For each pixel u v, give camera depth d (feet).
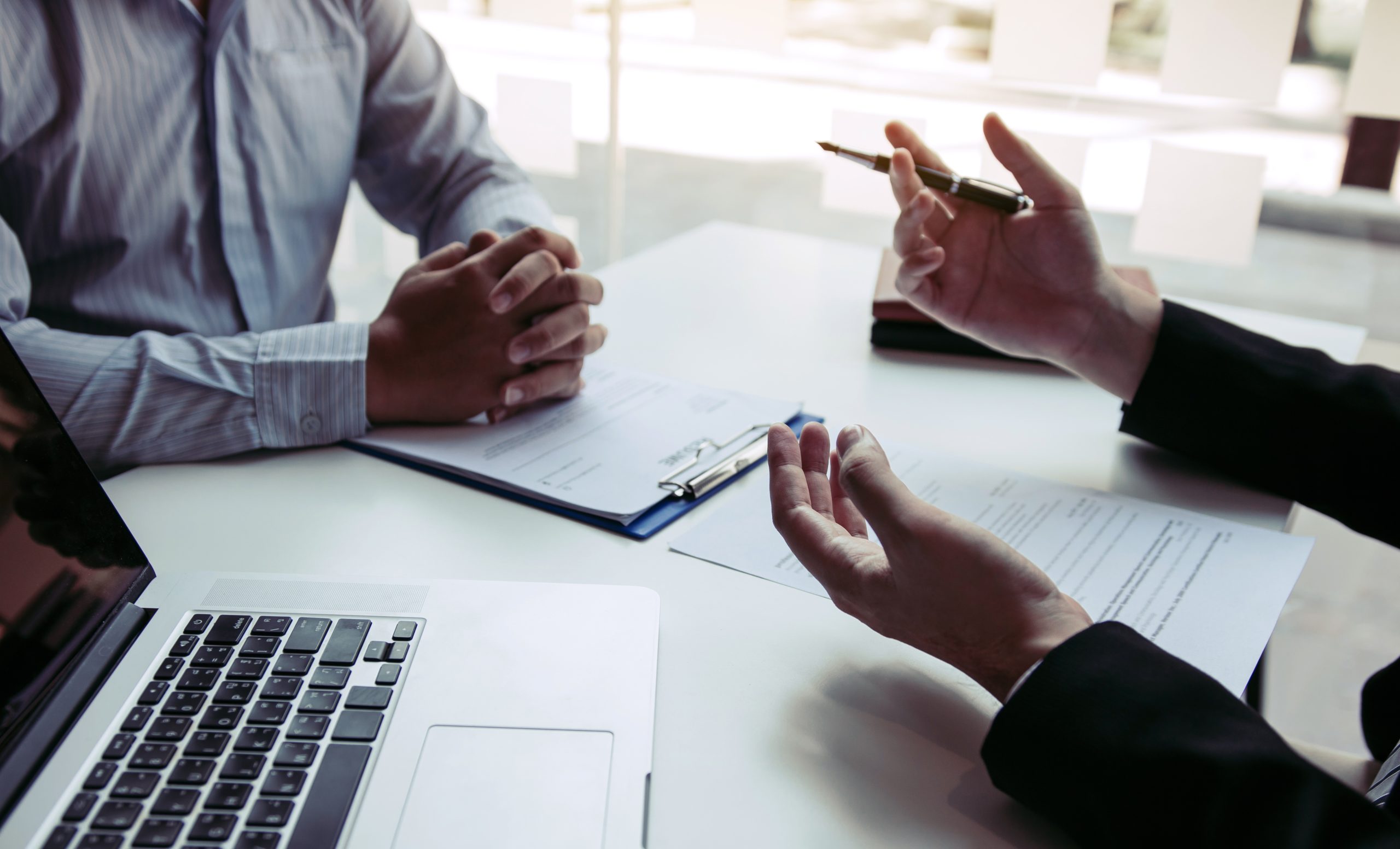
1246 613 1.85
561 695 1.54
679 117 6.56
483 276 2.56
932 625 1.57
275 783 1.33
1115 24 4.08
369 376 2.46
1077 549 2.06
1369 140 5.69
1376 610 5.21
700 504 2.23
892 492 1.57
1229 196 4.05
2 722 1.34
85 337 2.44
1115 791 1.28
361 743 1.41
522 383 2.53
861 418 2.69
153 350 2.37
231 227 3.37
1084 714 1.34
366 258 8.70
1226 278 8.96
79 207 3.07
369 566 1.94
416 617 1.71
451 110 3.89
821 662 1.71
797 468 1.84
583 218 9.56
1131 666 1.39
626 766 1.40
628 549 2.04
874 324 3.15
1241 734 1.30
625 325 3.31
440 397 2.51
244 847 1.24
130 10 3.03
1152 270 9.06
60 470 1.60
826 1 5.79
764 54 5.26
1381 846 1.17
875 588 1.63
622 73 6.22
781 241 4.22
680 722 1.55
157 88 3.13
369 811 1.30
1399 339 7.85
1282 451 2.29
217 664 1.54
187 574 1.80
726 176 10.68
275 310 3.59
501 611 1.74
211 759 1.36
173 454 2.35
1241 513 2.27
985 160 4.48
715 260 3.98
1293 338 3.30
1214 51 3.93
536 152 5.90
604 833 1.29
